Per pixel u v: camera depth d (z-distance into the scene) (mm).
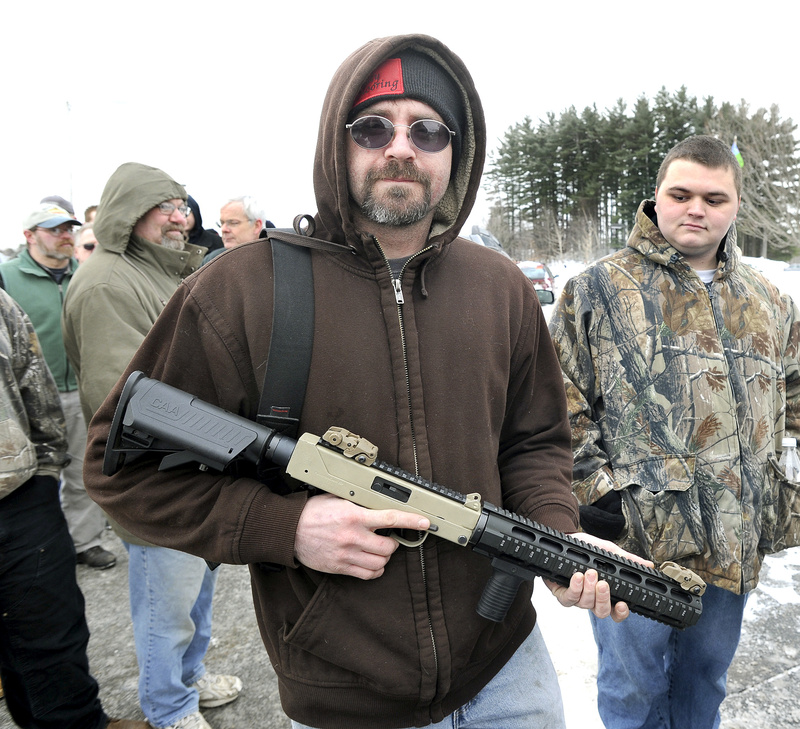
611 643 1948
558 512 1352
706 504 1843
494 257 1438
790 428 2088
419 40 1222
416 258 1257
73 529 3564
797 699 2342
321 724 1234
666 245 1919
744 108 31828
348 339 1209
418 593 1199
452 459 1251
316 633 1191
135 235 2521
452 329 1276
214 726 2330
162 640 2082
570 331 1987
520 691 1385
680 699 2049
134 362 1244
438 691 1220
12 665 1851
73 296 2314
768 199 29578
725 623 1914
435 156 1259
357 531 1117
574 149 44719
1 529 1785
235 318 1195
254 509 1134
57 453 1992
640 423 1879
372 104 1227
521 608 1396
